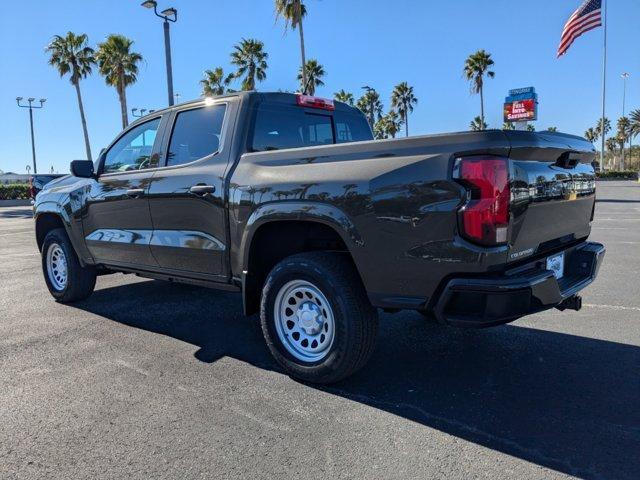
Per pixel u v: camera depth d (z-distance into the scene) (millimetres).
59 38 39094
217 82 39188
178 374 3838
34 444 2881
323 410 3254
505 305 2840
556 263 3576
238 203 3812
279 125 4352
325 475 2570
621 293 6113
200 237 4180
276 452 2779
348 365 3406
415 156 3035
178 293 6402
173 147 4582
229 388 3588
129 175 4844
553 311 5402
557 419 3104
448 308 3027
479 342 4469
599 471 2574
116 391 3545
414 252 3039
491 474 2562
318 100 4785
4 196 33531
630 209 18812
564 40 22484
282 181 3570
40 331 4875
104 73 38438
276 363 4051
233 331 4871
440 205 2920
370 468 2625
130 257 4922
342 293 3367
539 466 2623
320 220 3359
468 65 48531
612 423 3045
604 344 4371
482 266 2859
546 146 3186
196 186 4113
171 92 15633
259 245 3889
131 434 2979
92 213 5270
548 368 3877
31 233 14352
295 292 3699
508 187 2871
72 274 5699
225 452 2785
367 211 3164
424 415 3176
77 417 3182
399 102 59000
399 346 4398
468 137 2891
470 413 3195
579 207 3814
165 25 15336
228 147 4078
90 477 2576
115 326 5031
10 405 3344
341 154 3369
